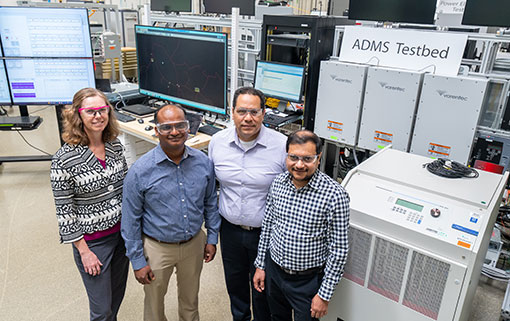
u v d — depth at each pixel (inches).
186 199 61.5
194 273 69.7
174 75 112.8
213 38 98.3
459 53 83.1
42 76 127.7
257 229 68.2
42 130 192.9
